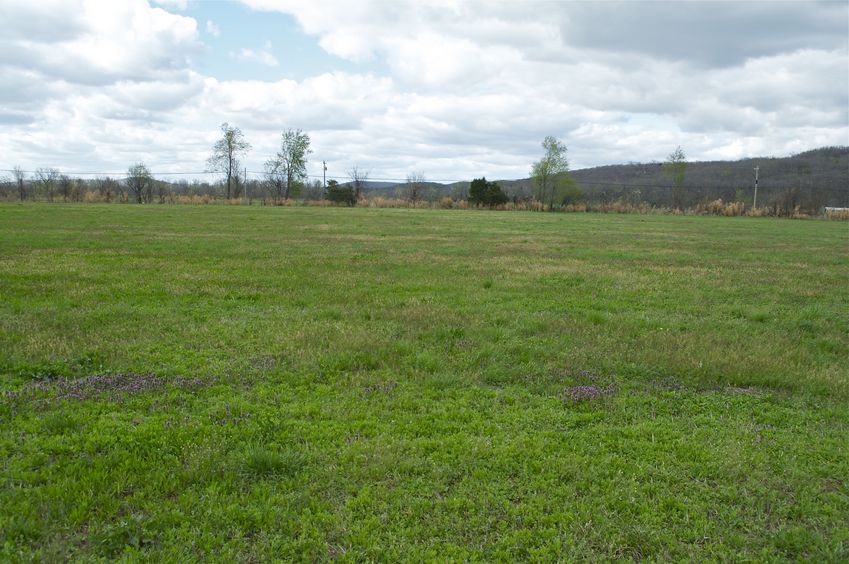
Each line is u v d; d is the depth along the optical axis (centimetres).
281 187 10200
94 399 687
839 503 519
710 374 838
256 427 618
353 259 2073
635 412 705
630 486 532
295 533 452
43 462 539
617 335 1045
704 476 558
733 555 444
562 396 746
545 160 9044
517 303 1324
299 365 823
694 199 10975
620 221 5753
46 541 428
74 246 2266
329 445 591
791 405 749
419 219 5131
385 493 507
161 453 557
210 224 3769
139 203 7706
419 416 671
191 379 762
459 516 480
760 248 3033
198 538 436
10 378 749
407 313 1160
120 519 455
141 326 1016
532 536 459
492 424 655
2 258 1858
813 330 1165
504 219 5512
